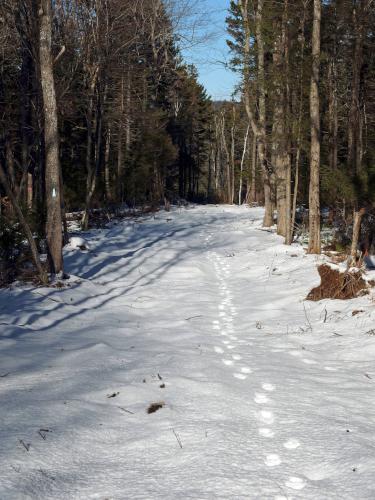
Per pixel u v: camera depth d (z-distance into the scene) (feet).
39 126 51.19
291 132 52.95
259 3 58.85
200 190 239.30
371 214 44.80
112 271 43.96
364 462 10.35
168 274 43.55
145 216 94.43
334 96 77.51
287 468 10.28
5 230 36.63
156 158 116.67
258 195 130.31
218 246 58.95
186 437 11.88
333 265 30.58
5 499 8.95
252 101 69.00
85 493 9.38
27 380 16.63
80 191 90.53
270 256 48.60
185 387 15.64
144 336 24.47
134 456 11.03
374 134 72.69
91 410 13.78
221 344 22.58
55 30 54.13
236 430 12.28
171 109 139.95
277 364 18.88
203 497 9.08
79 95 71.15
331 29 68.74
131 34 64.75
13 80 56.49
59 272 37.06
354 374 17.54
